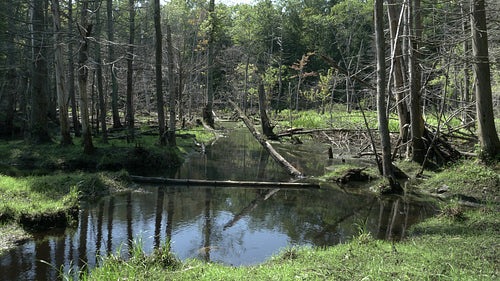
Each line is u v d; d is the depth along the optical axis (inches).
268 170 593.3
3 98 920.3
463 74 847.7
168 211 359.9
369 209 369.1
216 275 185.2
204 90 1640.0
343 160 645.9
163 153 604.7
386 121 457.7
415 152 543.8
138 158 577.3
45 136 663.1
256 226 317.7
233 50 1978.3
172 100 750.5
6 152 598.5
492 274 173.5
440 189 429.4
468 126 636.7
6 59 853.8
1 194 335.6
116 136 808.9
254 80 1980.8
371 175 503.2
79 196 364.8
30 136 680.4
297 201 405.1
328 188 468.8
